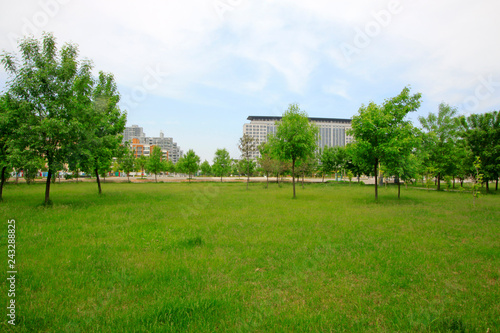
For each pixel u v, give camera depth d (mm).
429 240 7824
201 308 3916
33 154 13352
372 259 6145
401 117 19109
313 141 21641
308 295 4473
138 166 72312
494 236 8352
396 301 4285
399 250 6852
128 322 3549
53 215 11180
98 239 7727
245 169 46000
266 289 4664
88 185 36688
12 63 13688
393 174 20250
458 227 9688
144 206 14742
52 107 13930
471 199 20547
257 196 22078
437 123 32438
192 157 57094
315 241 7676
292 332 3439
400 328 3539
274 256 6383
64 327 3461
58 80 14289
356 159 20062
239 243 7461
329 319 3727
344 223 10258
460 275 5305
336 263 5875
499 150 27844
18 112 13359
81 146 14656
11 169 15617
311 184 46438
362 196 22281
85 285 4750
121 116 22969
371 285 4832
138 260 6031
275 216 11828
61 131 13164
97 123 16766
